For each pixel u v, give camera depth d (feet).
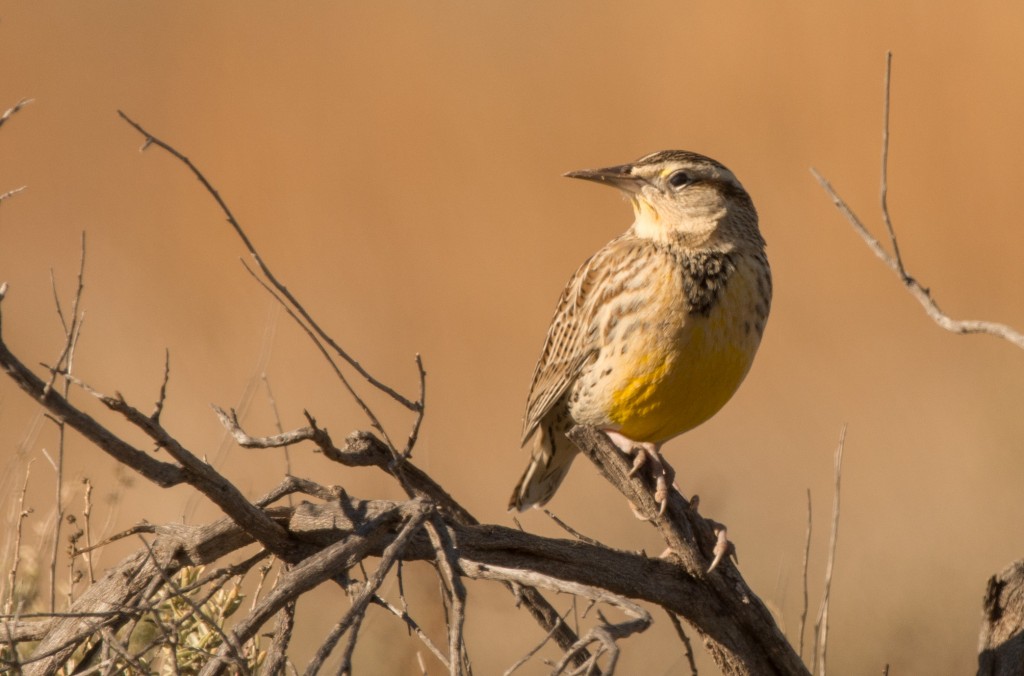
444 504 26.12
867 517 51.90
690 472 58.44
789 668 24.97
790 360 72.28
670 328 29.07
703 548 24.70
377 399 66.85
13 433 55.67
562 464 33.14
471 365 75.51
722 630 24.80
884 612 42.09
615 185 30.58
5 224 98.07
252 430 57.82
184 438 56.75
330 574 21.33
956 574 44.83
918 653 40.73
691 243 29.58
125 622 22.00
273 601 20.80
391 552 20.80
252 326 79.20
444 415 67.31
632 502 24.94
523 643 39.60
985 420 59.21
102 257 91.97
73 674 20.99
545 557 23.63
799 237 85.40
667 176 29.86
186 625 23.65
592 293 30.42
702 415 30.32
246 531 21.76
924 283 80.79
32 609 27.17
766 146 92.94
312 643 35.65
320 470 51.85
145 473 20.30
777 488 55.62
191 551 22.41
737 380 30.07
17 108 21.08
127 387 64.44
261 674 21.66
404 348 78.02
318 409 64.49
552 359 31.50
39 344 71.92
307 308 83.71
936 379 68.59
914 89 91.61
